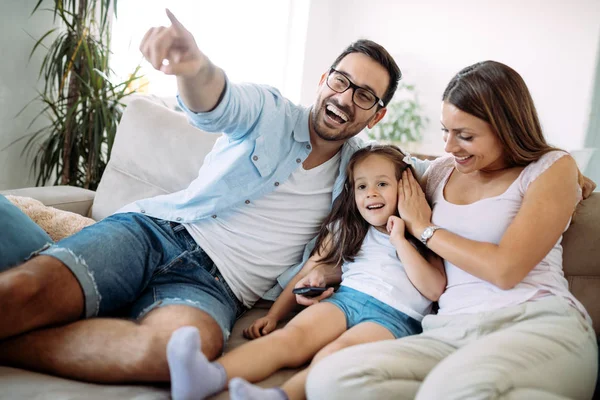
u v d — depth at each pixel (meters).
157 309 1.23
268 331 1.45
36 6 2.67
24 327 1.08
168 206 1.57
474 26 4.80
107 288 1.28
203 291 1.41
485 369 0.96
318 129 1.59
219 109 1.41
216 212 1.54
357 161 1.62
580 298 1.47
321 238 1.62
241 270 1.55
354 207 1.62
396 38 5.14
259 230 1.58
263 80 4.93
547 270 1.32
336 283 1.65
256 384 1.16
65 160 2.83
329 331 1.36
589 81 4.37
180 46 1.24
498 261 1.25
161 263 1.46
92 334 1.08
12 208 1.43
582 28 4.39
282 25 4.88
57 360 1.06
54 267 1.16
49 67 2.88
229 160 1.58
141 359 1.05
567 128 4.49
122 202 1.99
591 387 1.15
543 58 4.55
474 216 1.38
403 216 1.50
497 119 1.31
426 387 0.97
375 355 1.08
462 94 1.32
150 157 1.99
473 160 1.36
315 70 5.07
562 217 1.28
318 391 1.02
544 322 1.18
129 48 3.40
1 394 0.95
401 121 4.99
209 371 1.02
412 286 1.45
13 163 2.92
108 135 2.79
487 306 1.27
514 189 1.35
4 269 1.26
